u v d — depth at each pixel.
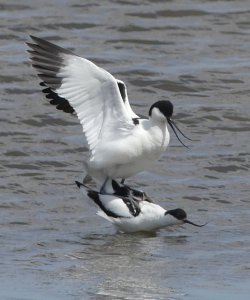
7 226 15.30
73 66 15.19
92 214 15.96
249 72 22.55
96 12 25.16
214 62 23.03
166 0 25.91
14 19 24.48
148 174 17.75
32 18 24.58
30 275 13.11
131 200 15.28
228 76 22.33
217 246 14.54
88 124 15.28
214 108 20.80
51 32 24.06
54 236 14.92
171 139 19.38
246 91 21.67
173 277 13.10
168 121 15.46
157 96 21.47
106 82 15.07
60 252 14.17
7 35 23.75
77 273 13.22
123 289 12.63
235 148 19.00
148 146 15.32
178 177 17.69
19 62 22.36
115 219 15.14
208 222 15.63
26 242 14.59
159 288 12.68
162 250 14.33
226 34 24.52
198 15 25.36
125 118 15.23
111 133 15.28
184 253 14.19
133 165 15.49
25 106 20.58
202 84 22.00
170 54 23.42
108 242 14.71
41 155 18.52
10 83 21.52
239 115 20.50
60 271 13.30
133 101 21.12
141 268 13.47
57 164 18.16
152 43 23.91
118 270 13.37
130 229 15.15
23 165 18.02
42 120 19.98
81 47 23.45
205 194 16.92
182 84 21.97
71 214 15.95
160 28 24.64
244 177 17.77
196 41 24.11
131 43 23.86
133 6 25.61
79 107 15.24
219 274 13.26
